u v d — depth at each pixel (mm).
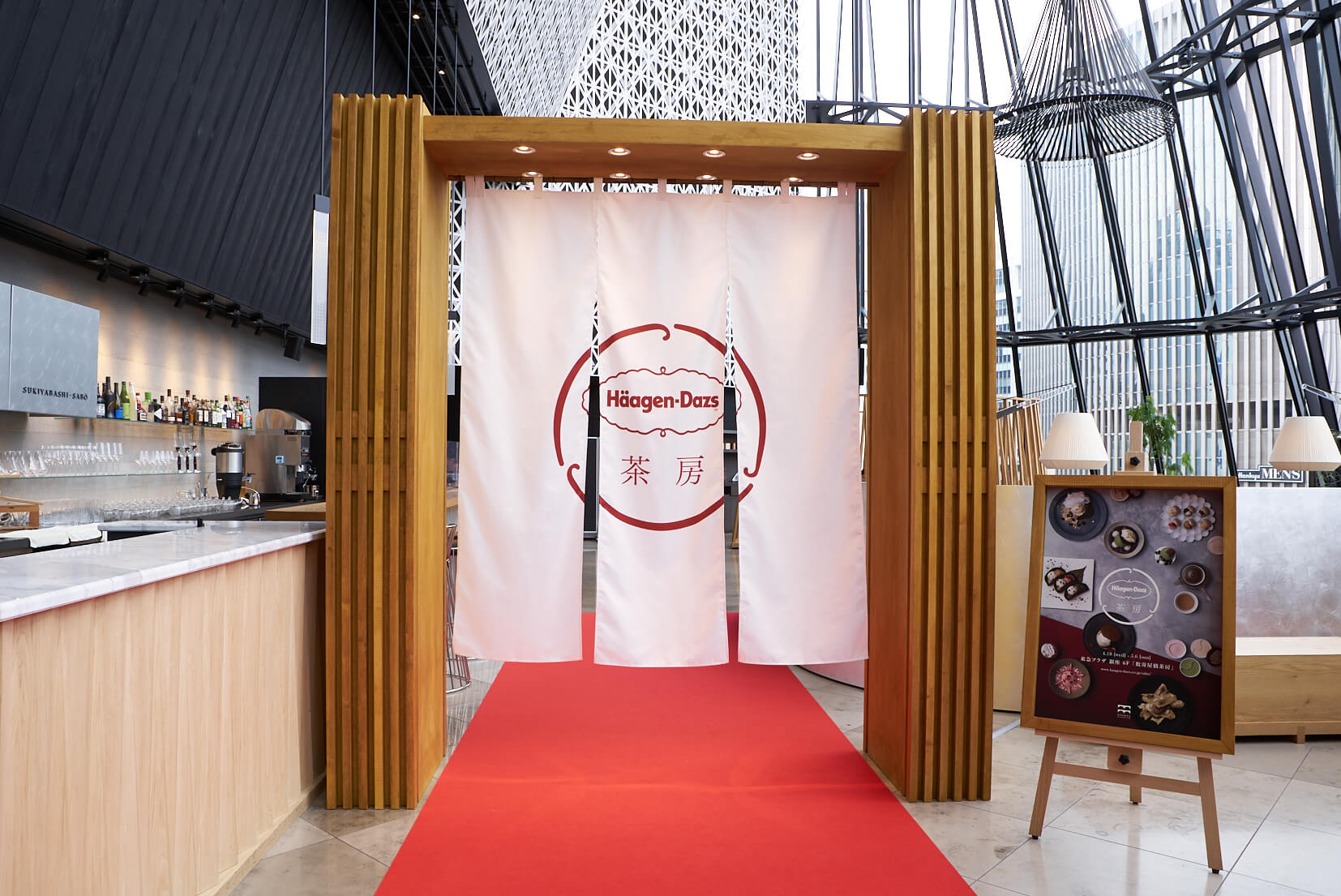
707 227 3906
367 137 3570
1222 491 3229
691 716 4770
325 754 3732
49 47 4684
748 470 3883
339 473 3586
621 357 3865
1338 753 4324
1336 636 5090
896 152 3740
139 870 2359
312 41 7246
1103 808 3584
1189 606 3209
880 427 4133
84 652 2125
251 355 10070
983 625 3707
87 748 2131
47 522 6273
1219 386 10977
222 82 6375
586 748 4230
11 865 1867
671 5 14898
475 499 3814
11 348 5066
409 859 3062
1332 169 8711
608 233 3879
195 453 8312
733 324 3900
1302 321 9680
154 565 2418
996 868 3020
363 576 3559
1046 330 12633
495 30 8914
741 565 3867
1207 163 10641
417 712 3568
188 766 2615
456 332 13078
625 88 14375
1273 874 3006
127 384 6906
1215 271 10750
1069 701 3297
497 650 3799
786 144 3643
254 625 3076
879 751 4012
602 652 3807
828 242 3936
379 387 3561
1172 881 2941
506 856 3082
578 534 3832
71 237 5652
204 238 7207
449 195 4094
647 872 2967
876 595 4109
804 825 3371
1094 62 5949
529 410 3832
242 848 2979
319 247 3576
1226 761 4184
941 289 3715
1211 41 9953
